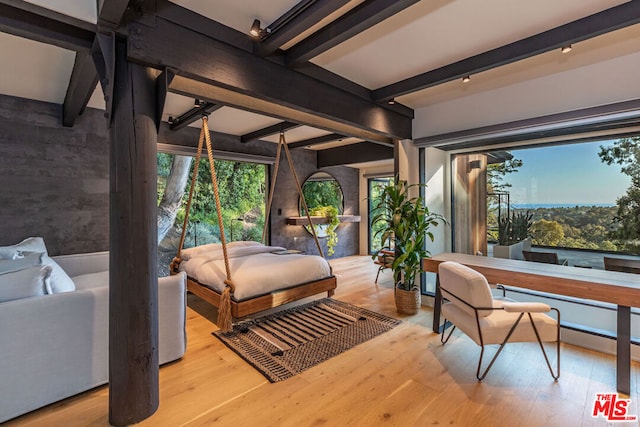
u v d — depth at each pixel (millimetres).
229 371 2318
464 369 2326
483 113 3201
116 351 1744
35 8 1403
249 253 4105
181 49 1825
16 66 2543
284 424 1761
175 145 4402
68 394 1950
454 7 1830
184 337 2521
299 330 3064
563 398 1968
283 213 6090
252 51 2166
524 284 2453
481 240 3777
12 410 1753
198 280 3461
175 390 2076
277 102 2395
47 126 3369
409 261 3477
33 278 1896
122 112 1702
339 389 2084
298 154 6340
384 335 2934
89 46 1745
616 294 2008
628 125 2684
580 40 1970
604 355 2508
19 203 3219
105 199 3752
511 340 2146
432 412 1849
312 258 3768
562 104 2699
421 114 3705
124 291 1729
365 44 2258
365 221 7824
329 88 2750
